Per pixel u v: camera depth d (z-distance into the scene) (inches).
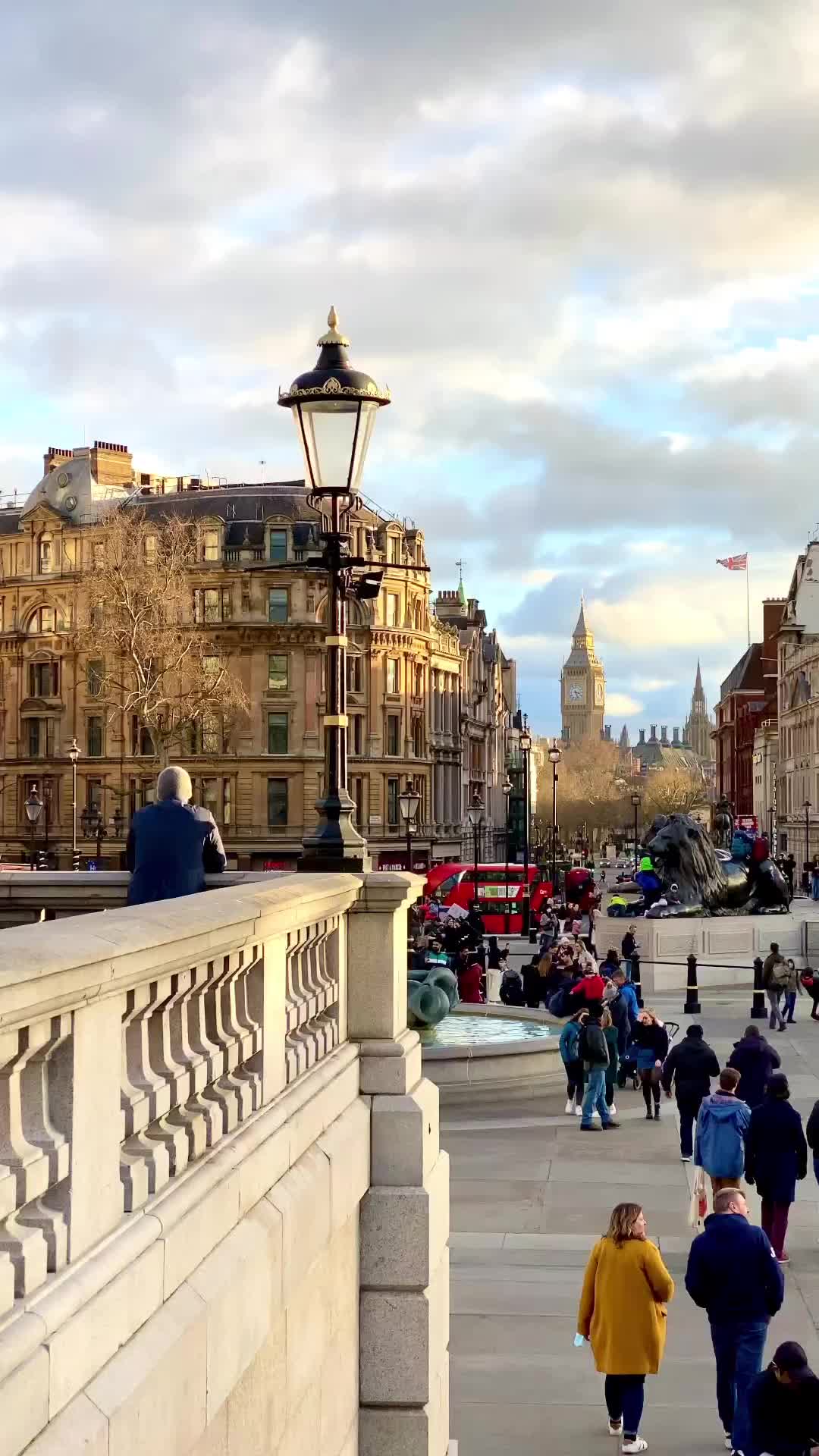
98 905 403.9
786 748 4704.7
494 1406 443.2
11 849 3385.8
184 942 204.8
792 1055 1112.8
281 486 3388.3
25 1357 153.9
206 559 3260.3
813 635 4404.5
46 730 3358.8
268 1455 248.5
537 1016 1107.9
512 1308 526.9
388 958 359.3
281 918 269.4
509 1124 853.2
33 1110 170.6
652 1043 869.2
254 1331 233.6
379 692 3388.3
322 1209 288.0
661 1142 806.5
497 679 5027.1
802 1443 338.0
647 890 1632.6
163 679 2728.8
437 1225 366.0
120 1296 178.5
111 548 2637.8
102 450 3489.2
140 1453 178.1
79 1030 175.2
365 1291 346.9
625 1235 408.2
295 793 3228.3
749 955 1609.3
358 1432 344.5
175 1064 221.1
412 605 3516.2
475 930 1737.2
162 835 361.4
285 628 3211.1
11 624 3420.3
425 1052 895.7
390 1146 350.6
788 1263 572.4
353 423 412.8
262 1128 257.0
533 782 6555.1
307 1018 313.3
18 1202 161.5
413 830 3472.0
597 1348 408.8
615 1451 412.8
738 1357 401.4
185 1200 208.5
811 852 4148.6
